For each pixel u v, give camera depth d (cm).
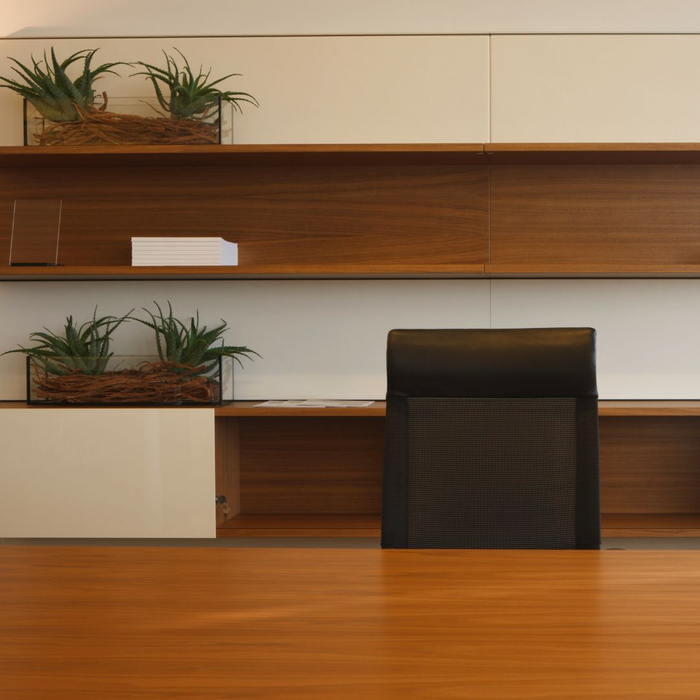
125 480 274
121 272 279
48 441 275
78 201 313
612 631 88
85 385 282
